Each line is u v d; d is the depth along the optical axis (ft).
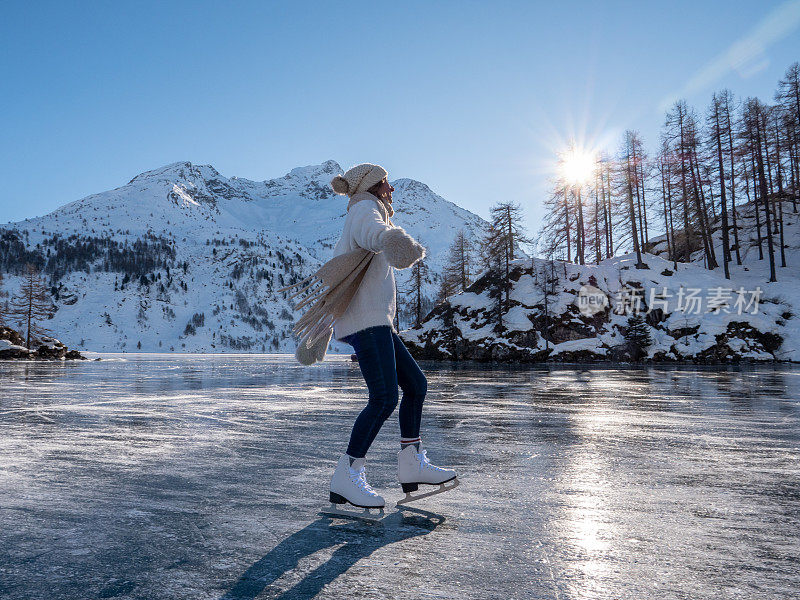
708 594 4.46
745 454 11.42
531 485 8.59
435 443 12.96
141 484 8.49
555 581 4.73
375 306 7.61
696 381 40.50
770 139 120.98
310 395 27.40
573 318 113.09
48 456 10.84
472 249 172.86
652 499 7.70
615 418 17.99
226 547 5.61
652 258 127.75
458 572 4.93
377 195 8.21
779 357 94.99
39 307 177.78
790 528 6.32
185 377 47.29
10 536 5.91
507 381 42.09
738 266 127.24
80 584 4.64
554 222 130.72
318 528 6.31
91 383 36.78
